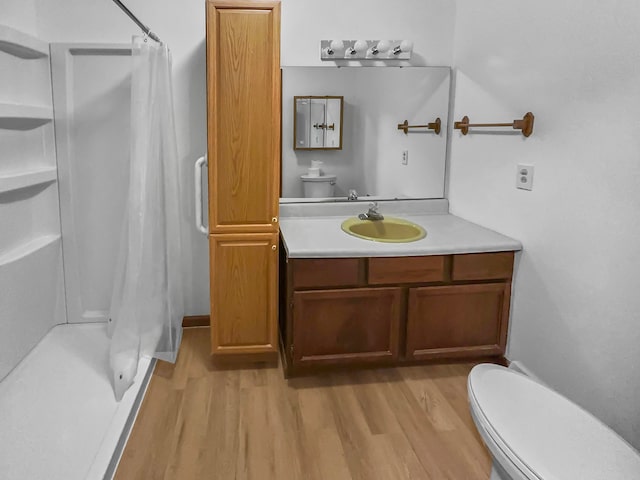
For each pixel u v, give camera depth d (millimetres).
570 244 1994
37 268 2613
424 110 2889
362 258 2289
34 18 2553
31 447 1830
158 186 2307
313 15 2721
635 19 1645
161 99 2348
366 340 2387
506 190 2416
